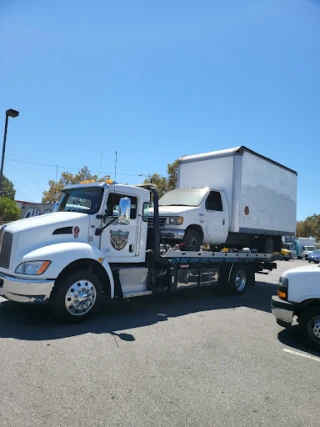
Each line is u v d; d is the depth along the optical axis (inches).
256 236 445.7
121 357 169.0
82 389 134.3
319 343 199.9
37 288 202.1
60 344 181.3
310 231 2751.0
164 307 291.9
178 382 145.9
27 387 133.2
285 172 470.9
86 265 235.9
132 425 112.1
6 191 2425.0
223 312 283.6
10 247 211.5
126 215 232.1
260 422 119.1
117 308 277.9
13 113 585.0
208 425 115.1
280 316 216.8
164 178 1066.1
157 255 278.7
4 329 203.0
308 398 139.3
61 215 235.5
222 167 381.7
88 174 1136.8
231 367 166.4
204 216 344.8
